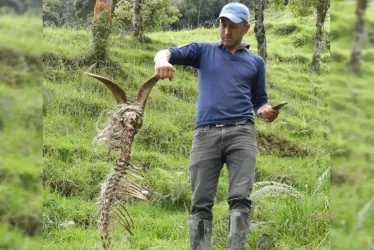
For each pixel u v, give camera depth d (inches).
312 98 416.8
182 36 584.4
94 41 358.0
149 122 281.4
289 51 595.8
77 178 213.0
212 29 648.4
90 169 220.8
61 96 289.9
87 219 185.3
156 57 114.2
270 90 406.0
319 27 521.0
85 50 366.6
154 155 249.1
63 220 181.3
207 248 115.9
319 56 520.4
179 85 360.5
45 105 277.9
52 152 232.1
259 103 129.2
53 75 323.6
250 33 650.8
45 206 184.7
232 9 120.6
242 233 112.4
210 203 118.1
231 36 121.6
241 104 119.9
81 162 226.1
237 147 116.8
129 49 423.8
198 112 122.3
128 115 95.0
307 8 523.8
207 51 123.6
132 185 94.4
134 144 262.4
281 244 154.5
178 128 289.9
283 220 168.4
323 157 273.1
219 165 119.6
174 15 609.6
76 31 444.1
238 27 121.3
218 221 177.2
